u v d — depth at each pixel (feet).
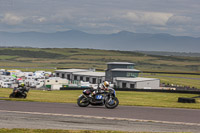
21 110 59.21
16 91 91.15
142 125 47.73
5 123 45.37
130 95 198.90
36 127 43.55
